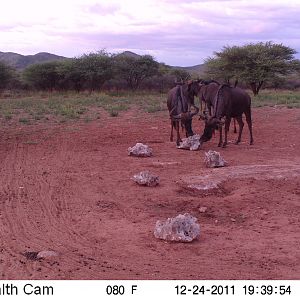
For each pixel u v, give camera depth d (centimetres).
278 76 4528
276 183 1149
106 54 5266
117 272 705
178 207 1012
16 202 1038
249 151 1543
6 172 1309
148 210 989
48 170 1325
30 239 835
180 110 1590
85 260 748
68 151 1600
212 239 845
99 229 885
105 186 1152
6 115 2445
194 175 1212
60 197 1073
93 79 5178
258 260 755
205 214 977
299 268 726
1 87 5253
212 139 1780
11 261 738
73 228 891
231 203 1031
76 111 2655
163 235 834
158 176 1205
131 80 5362
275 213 980
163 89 5325
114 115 2503
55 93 4819
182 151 1549
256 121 2248
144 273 702
